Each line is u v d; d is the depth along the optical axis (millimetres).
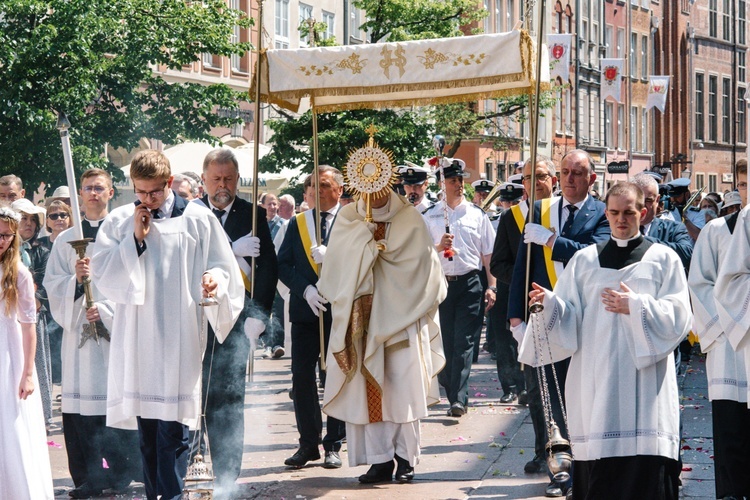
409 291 10312
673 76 82750
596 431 7898
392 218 10477
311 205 13438
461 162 14500
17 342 8906
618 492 7984
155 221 8789
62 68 22781
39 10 22250
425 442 12242
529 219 9812
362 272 10219
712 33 89000
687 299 8008
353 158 10328
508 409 14234
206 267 8891
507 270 10758
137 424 8977
